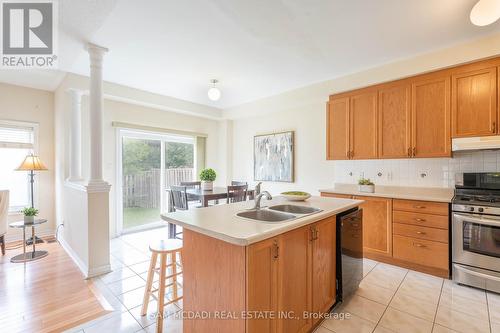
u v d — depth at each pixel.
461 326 1.84
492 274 2.29
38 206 3.98
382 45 2.62
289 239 1.51
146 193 4.64
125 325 1.84
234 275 1.28
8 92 3.72
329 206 2.12
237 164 5.60
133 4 1.93
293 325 1.55
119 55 2.86
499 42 2.38
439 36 2.43
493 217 2.28
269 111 4.70
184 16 2.11
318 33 2.38
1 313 1.98
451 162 2.97
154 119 4.62
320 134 4.20
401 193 3.13
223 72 3.39
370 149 3.29
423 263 2.71
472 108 2.57
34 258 3.12
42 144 4.02
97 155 2.70
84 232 2.73
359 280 2.36
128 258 3.16
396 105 3.08
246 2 1.92
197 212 1.87
